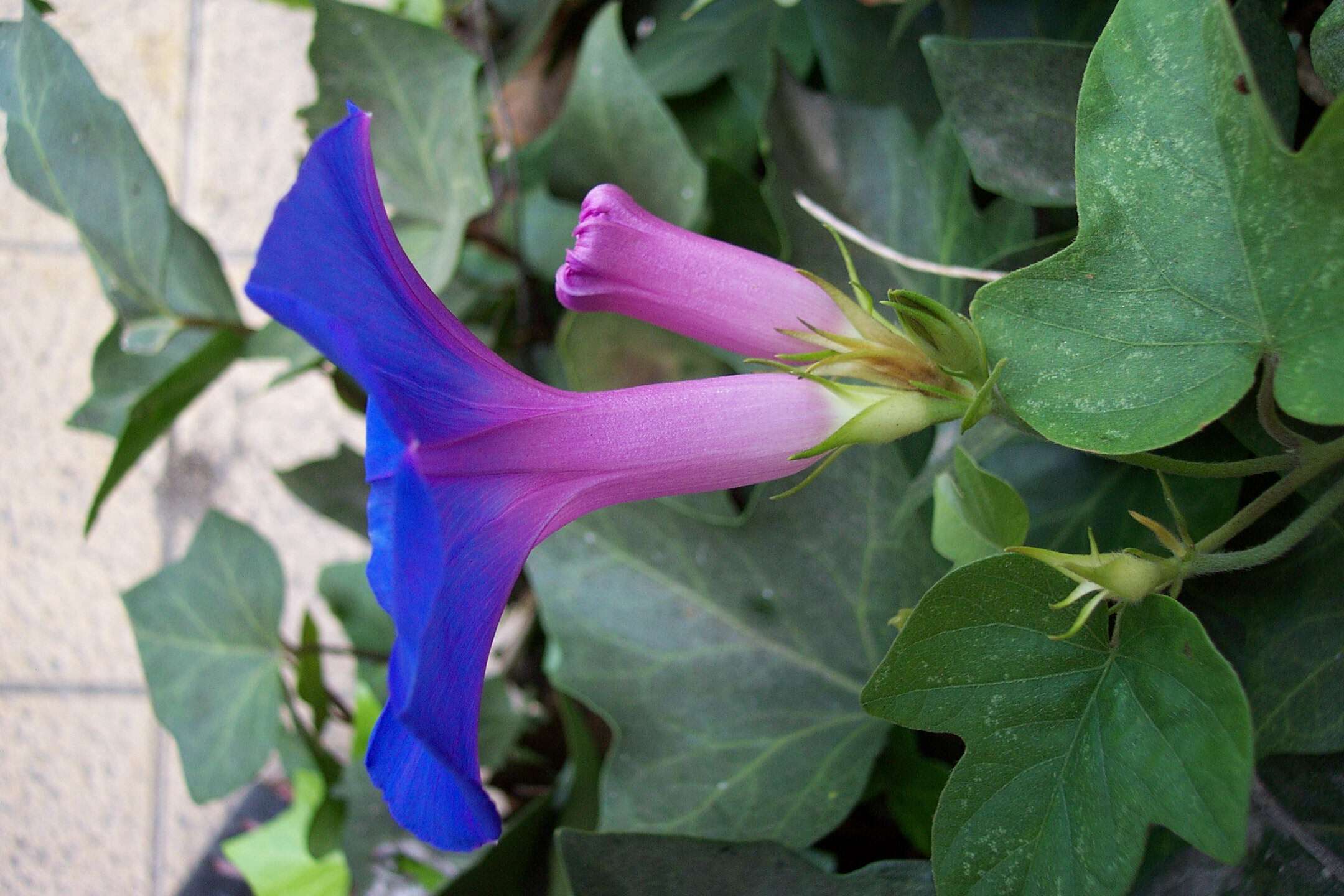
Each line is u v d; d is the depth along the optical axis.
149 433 0.31
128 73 0.55
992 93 0.24
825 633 0.27
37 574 0.55
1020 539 0.23
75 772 0.55
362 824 0.32
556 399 0.22
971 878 0.21
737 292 0.23
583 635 0.28
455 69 0.30
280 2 0.38
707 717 0.27
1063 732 0.21
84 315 0.55
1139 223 0.21
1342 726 0.22
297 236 0.20
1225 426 0.24
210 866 0.46
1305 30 0.25
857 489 0.27
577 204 0.32
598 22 0.30
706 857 0.24
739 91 0.32
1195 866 0.24
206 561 0.32
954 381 0.22
